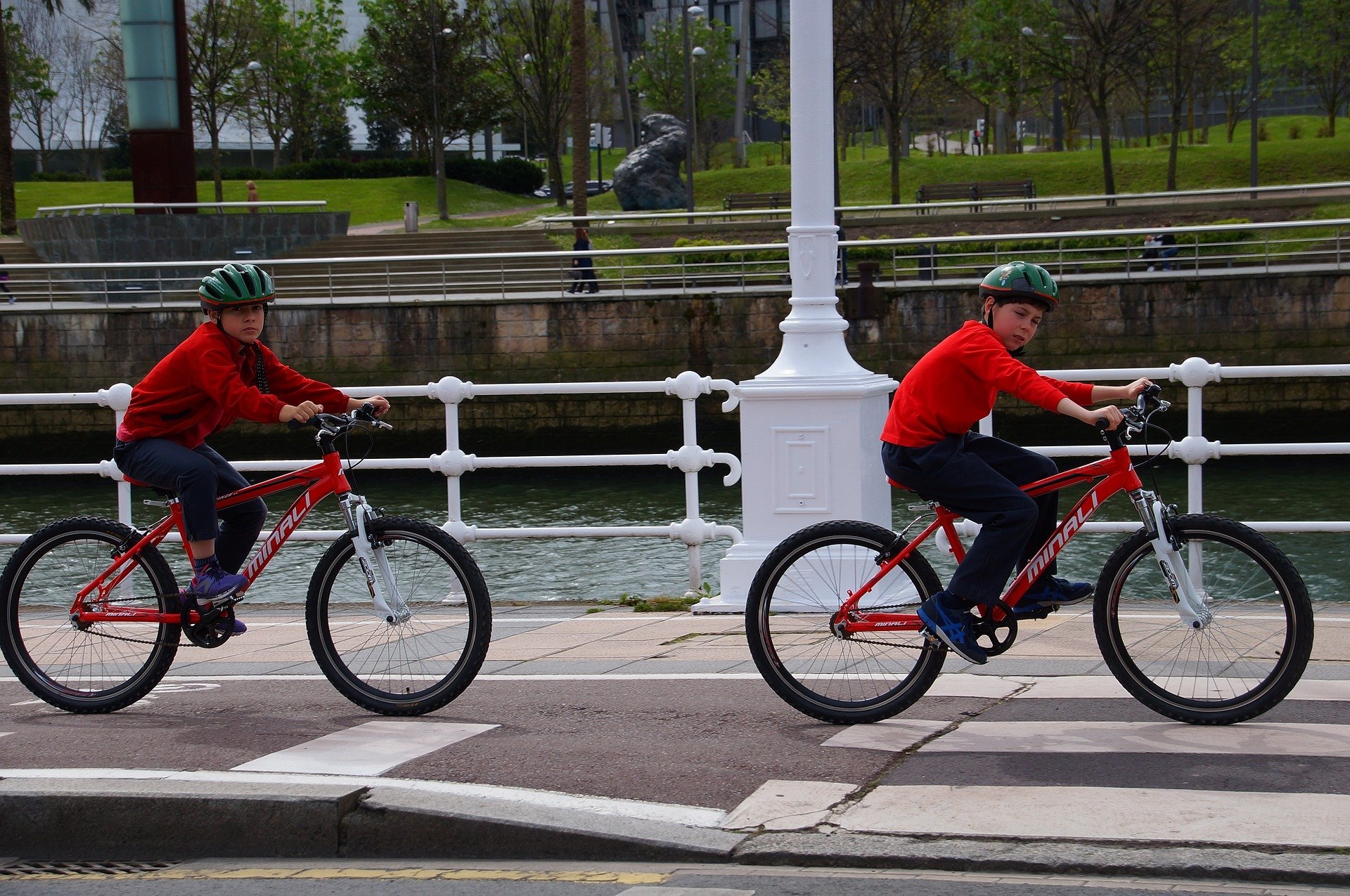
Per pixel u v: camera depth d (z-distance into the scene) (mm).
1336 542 21203
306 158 103625
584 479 35000
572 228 55219
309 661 8750
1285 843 4840
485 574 20297
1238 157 68000
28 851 5762
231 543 7480
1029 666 7707
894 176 63094
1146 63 60594
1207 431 40969
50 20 90062
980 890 4738
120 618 7387
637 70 90938
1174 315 41000
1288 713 6531
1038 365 41938
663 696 7375
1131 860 4816
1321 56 66375
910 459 6438
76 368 43844
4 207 61938
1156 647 6434
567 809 5488
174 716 7348
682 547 22406
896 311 41781
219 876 5348
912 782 5699
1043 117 83562
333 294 44031
